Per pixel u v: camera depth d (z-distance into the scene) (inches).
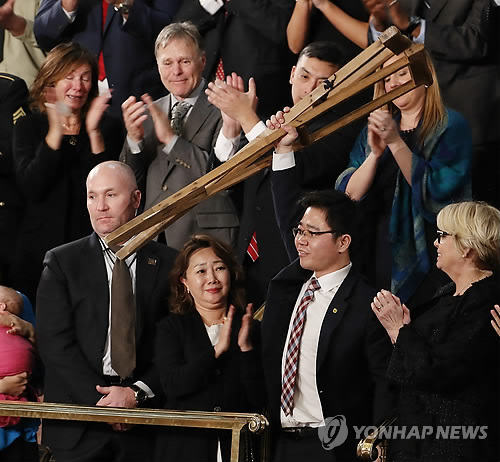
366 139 723.4
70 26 804.6
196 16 786.2
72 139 776.9
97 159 776.3
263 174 729.0
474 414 566.6
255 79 772.6
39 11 812.6
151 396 701.9
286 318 674.2
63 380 708.7
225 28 780.0
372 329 646.5
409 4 737.0
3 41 822.5
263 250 727.1
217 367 676.7
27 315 741.3
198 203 723.4
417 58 656.4
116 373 706.2
